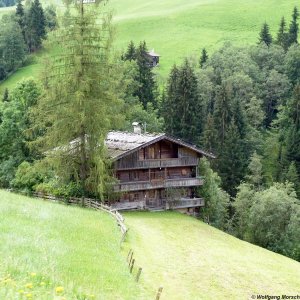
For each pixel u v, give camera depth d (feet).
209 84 377.30
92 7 154.71
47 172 174.91
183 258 105.70
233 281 94.89
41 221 96.32
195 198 198.39
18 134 214.90
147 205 185.98
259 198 210.38
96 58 155.12
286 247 195.21
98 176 156.76
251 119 354.95
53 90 152.05
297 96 319.47
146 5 652.89
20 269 51.60
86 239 90.84
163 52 490.08
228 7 588.91
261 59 436.76
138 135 193.06
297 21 542.57
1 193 139.54
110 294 59.31
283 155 300.40
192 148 193.06
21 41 448.24
